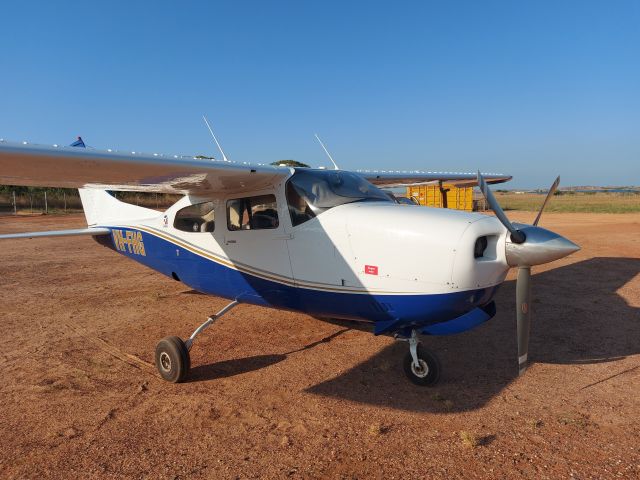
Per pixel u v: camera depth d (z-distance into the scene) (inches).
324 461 110.1
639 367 161.9
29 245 530.3
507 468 104.7
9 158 120.6
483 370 163.2
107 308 257.4
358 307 152.6
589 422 124.6
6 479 105.6
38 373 167.8
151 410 139.4
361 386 153.3
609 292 275.9
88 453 116.0
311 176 167.3
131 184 171.3
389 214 147.1
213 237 196.4
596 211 1149.1
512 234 135.7
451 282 132.4
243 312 247.9
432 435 120.3
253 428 127.3
